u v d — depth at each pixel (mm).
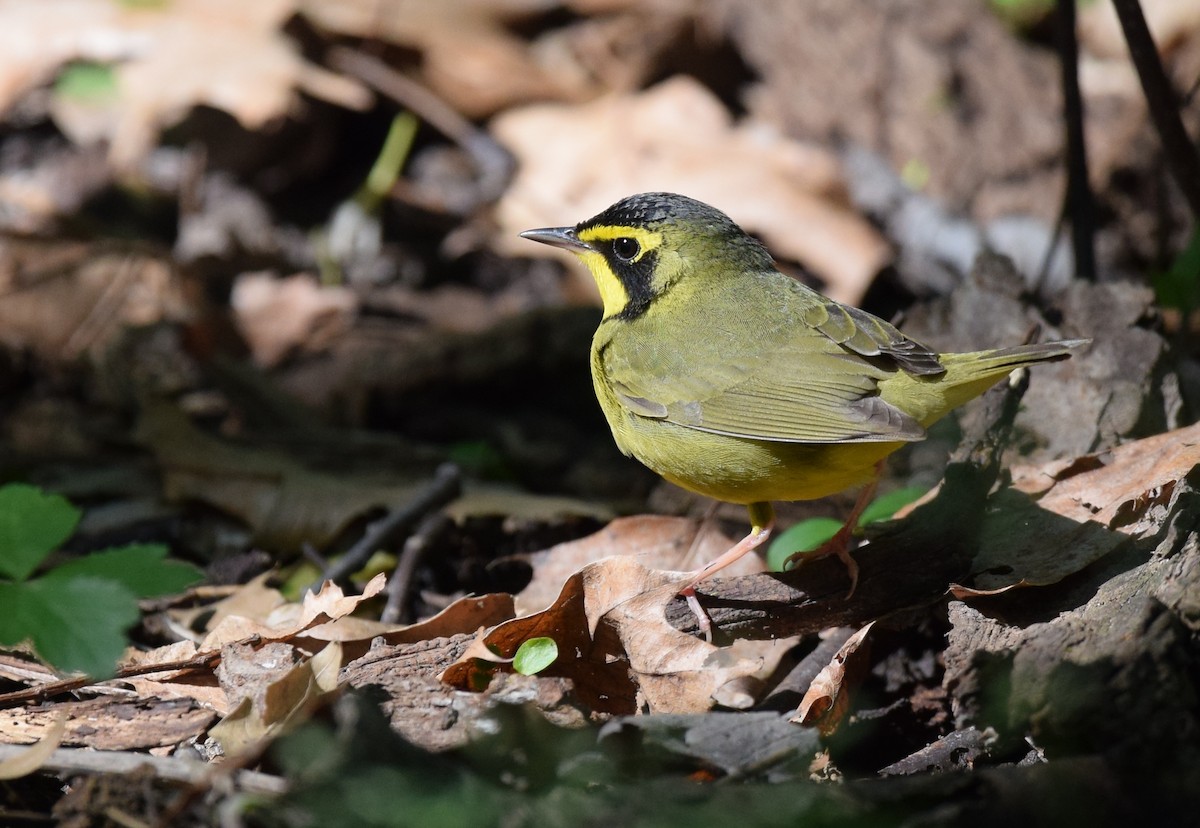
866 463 8844
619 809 6141
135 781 6547
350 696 6738
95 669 7273
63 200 18250
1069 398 10180
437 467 13070
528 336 15492
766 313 9453
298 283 17875
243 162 18766
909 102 18531
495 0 20281
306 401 15242
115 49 18875
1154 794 6117
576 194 18781
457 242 18516
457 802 6160
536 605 9891
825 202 18344
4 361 15195
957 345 10992
